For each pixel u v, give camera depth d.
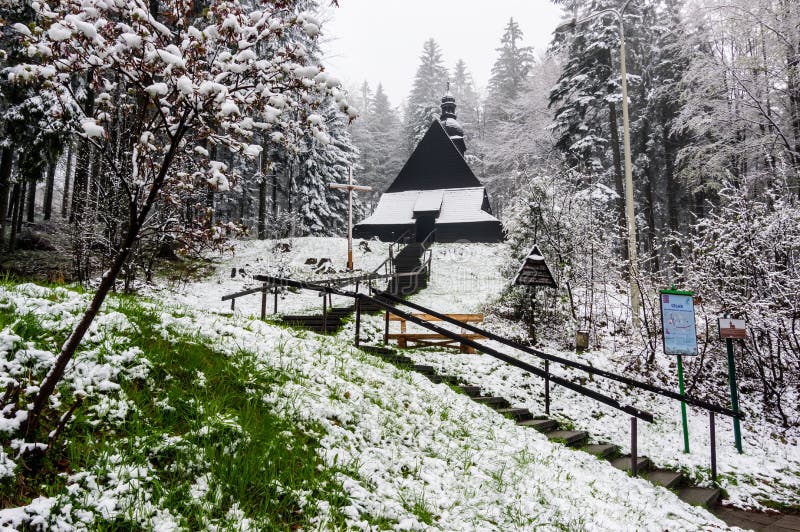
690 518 5.57
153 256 14.41
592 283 14.39
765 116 18.06
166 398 3.76
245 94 3.22
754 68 18.75
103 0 2.81
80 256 13.47
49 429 3.05
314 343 6.91
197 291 18.56
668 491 6.46
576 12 29.42
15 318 4.04
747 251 11.55
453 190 37.16
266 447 3.63
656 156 34.53
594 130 27.69
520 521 3.95
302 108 3.47
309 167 39.38
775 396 10.88
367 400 5.29
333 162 43.66
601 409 9.96
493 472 4.84
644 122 33.78
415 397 6.20
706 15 20.91
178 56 2.83
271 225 35.81
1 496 2.50
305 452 3.82
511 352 11.95
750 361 11.67
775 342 11.83
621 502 5.28
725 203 14.64
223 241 3.40
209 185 3.21
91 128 2.94
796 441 9.38
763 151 18.75
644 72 33.44
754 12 18.42
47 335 4.01
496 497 4.28
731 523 6.19
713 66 19.92
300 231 38.91
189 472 3.14
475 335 12.95
